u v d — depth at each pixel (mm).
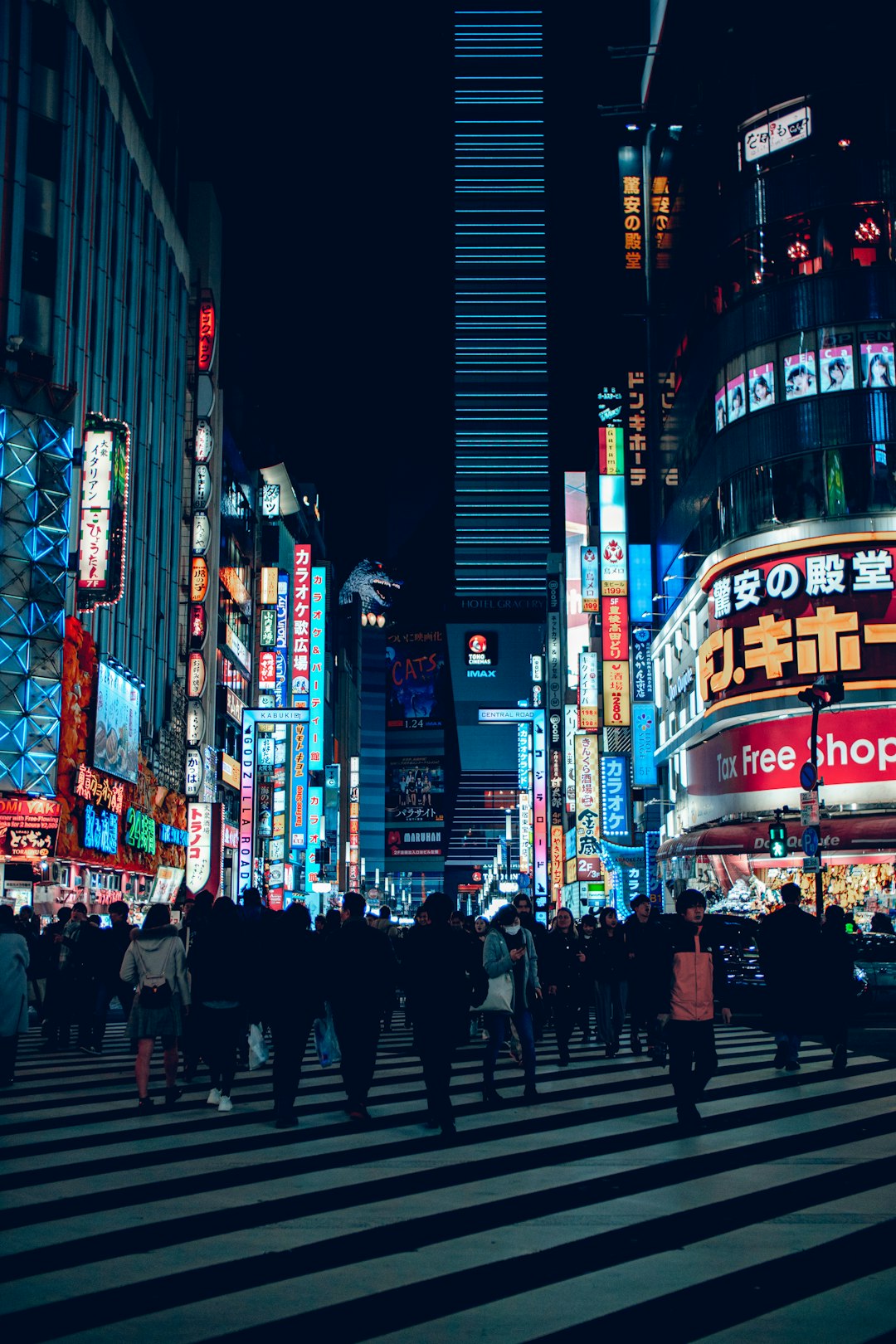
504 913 13133
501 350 182000
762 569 39000
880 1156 9555
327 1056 17047
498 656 173375
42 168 36531
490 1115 11906
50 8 37219
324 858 61500
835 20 40594
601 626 56500
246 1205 7844
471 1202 7918
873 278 38938
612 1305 5684
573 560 77438
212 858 52625
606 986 18016
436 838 174000
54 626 34781
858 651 36844
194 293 57750
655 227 56688
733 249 42062
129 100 47562
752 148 41625
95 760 37344
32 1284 6059
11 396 34844
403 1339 5195
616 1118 11609
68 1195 8164
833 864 37094
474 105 187250
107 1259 6531
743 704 39156
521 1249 6723
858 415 38250
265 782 72188
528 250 184875
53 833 33875
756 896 39562
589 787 57875
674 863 49281
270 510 78750
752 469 40219
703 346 45438
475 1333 5270
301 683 76062
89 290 39406
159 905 12852
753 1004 25219
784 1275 6180
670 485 52625
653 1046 16594
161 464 49719
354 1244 6840
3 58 35594
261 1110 12367
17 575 34344
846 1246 6758
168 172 54000
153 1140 10477
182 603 53844
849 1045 19234
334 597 120000
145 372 47094
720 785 41188
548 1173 8898
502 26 189125
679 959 11000
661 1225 7281
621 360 58531
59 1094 13664
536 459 179500
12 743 33688
